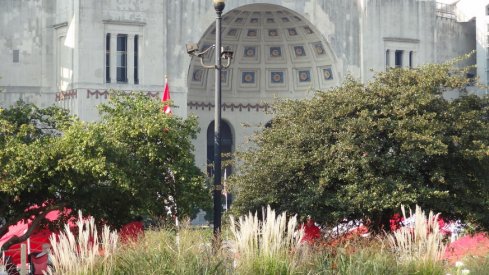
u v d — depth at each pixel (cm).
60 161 6125
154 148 6675
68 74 10856
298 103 7412
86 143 6191
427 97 6981
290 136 7125
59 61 11100
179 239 4494
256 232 4388
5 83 10994
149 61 10906
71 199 6391
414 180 6906
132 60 10844
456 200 6931
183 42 11081
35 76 11100
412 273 4297
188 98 11700
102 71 10681
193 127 7238
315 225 7088
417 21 12262
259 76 12144
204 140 11869
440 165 6975
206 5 11188
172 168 6675
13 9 11044
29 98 11044
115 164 6278
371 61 11881
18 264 6494
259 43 12019
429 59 12362
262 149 7212
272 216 4391
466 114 7031
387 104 7094
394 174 6900
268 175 6925
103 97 10650
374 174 6875
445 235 6650
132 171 6397
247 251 4288
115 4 10775
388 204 6675
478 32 13250
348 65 11781
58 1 11119
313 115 7194
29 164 6062
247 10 11544
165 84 10306
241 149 12038
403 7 12144
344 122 7044
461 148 6950
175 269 4097
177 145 6738
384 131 7019
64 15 10962
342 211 6769
